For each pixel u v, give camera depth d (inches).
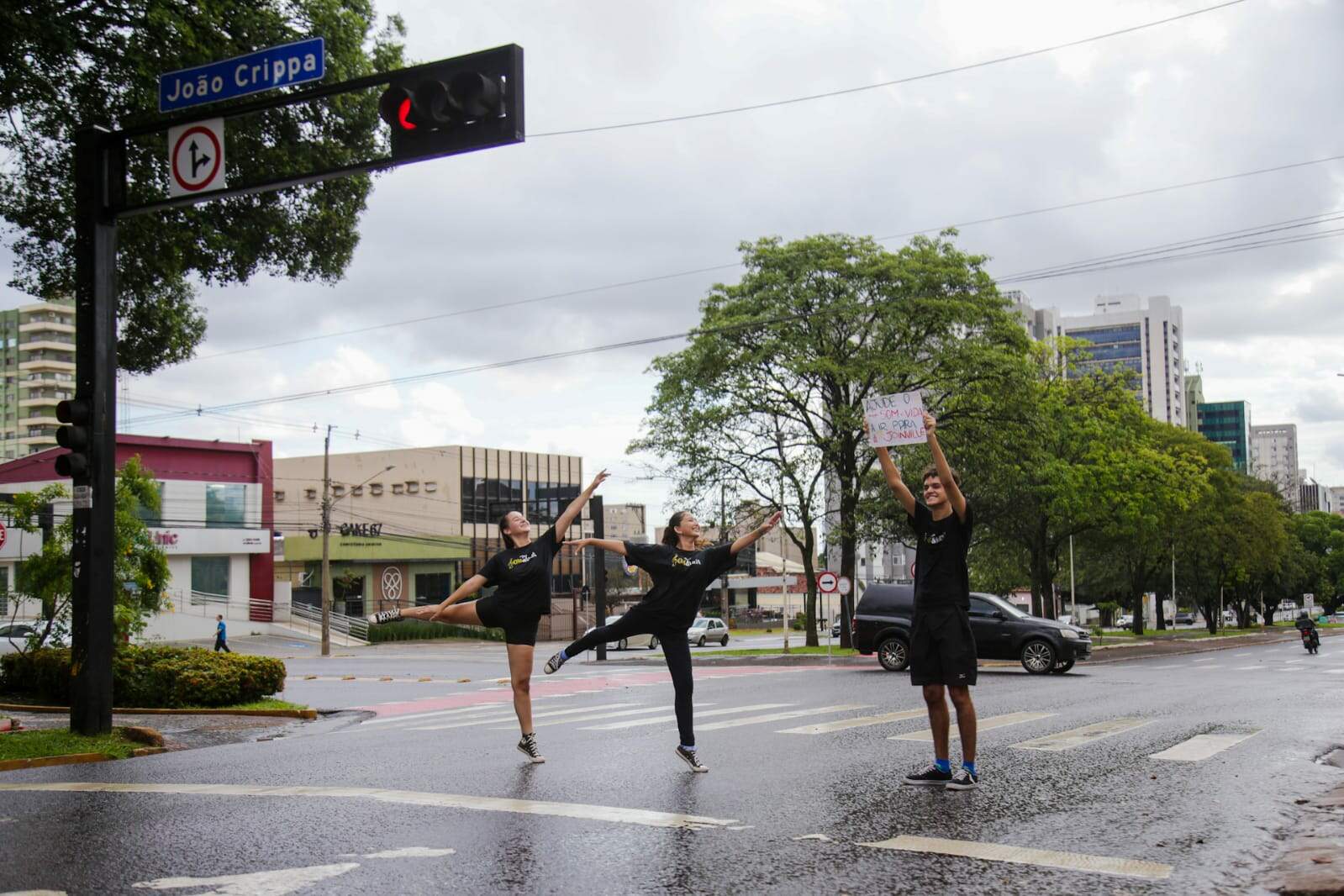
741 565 3964.1
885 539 1587.1
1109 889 195.0
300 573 2667.3
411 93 397.4
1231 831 241.0
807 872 206.7
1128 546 2278.5
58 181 683.4
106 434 472.4
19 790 325.1
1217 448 2593.5
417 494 2755.9
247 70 435.8
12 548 1784.0
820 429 1524.4
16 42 585.0
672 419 1505.9
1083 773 316.8
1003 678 834.2
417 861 218.1
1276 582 3506.4
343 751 399.2
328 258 773.9
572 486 3043.8
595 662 1416.1
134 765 387.2
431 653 1892.2
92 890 201.9
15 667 738.8
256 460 2198.6
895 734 412.5
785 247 1466.5
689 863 213.6
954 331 1450.5
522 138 386.9
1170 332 6904.5
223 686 674.2
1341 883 191.5
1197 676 836.0
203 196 446.9
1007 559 2196.1
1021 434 1459.2
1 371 5280.5
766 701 600.7
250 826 254.5
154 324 804.6
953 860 215.3
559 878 203.9
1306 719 470.9
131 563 785.6
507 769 335.0
